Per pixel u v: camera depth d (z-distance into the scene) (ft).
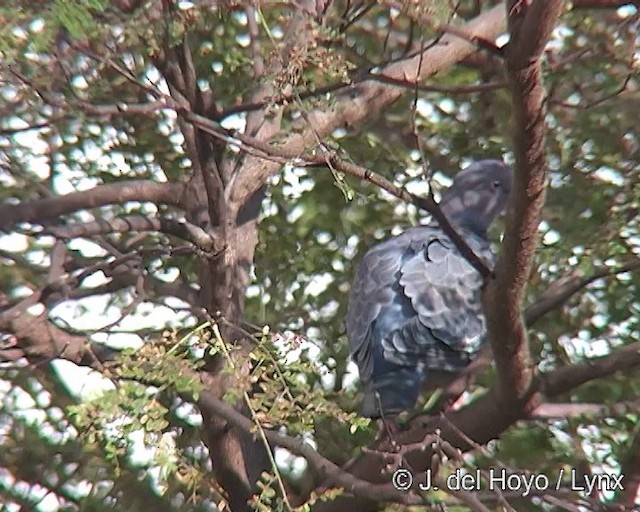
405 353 37.24
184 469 30.27
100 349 36.09
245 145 33.99
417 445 31.37
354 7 42.16
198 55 41.73
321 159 30.66
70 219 40.19
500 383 32.42
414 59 40.81
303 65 32.07
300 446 32.60
